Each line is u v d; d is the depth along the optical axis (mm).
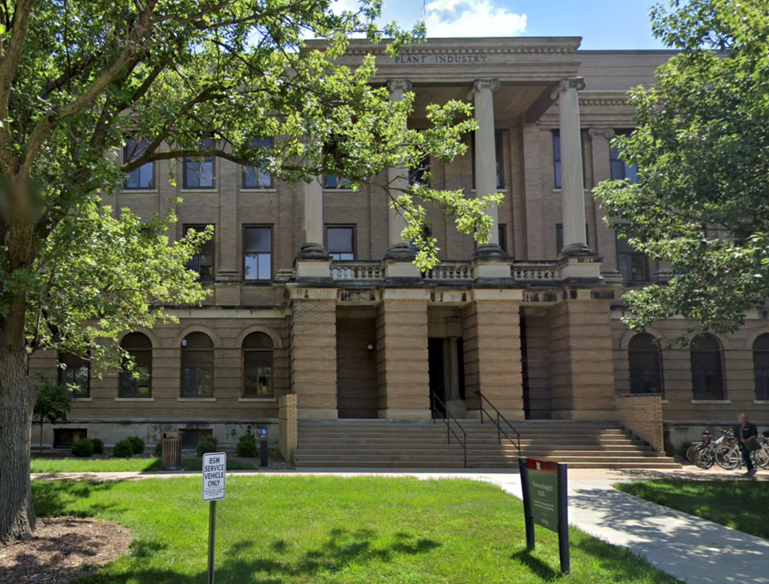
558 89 26641
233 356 27172
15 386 9688
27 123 11055
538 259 28422
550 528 8438
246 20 11914
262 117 12594
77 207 11141
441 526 10500
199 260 28297
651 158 17047
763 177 14281
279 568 8211
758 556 9453
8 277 9250
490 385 24062
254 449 22641
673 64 17016
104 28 10891
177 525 10250
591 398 24438
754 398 28219
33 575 7797
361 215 28641
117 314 16469
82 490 13156
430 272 25406
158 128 11656
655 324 28359
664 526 11445
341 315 26984
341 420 23062
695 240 16078
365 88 12898
